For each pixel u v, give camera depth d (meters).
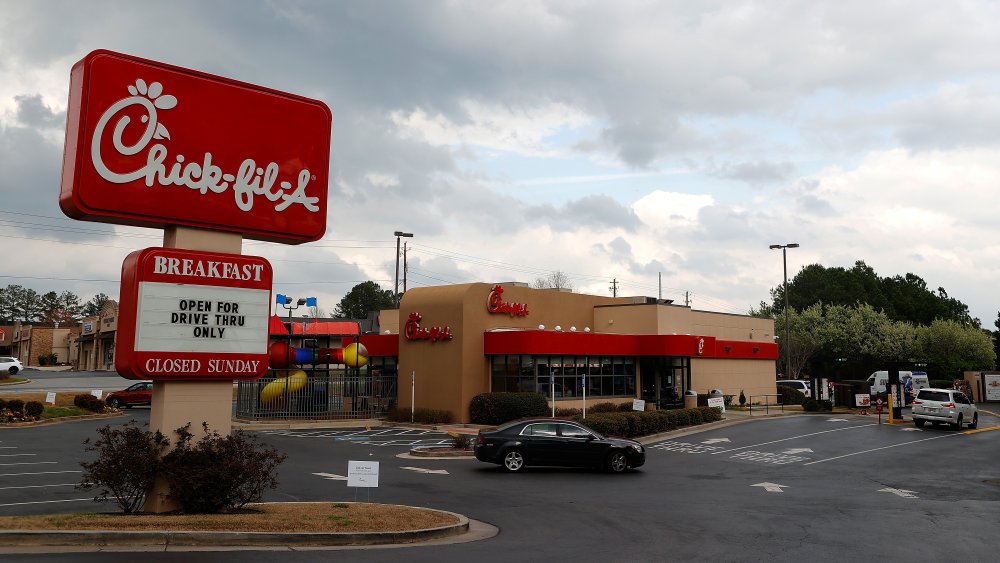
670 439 30.89
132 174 12.78
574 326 43.25
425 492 17.64
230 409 13.55
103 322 80.50
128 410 42.38
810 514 15.48
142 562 9.60
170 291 12.94
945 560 11.47
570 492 18.02
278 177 14.52
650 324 42.22
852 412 44.72
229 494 12.77
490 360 37.31
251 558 10.20
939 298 104.19
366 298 116.38
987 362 77.06
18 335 106.69
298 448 26.53
